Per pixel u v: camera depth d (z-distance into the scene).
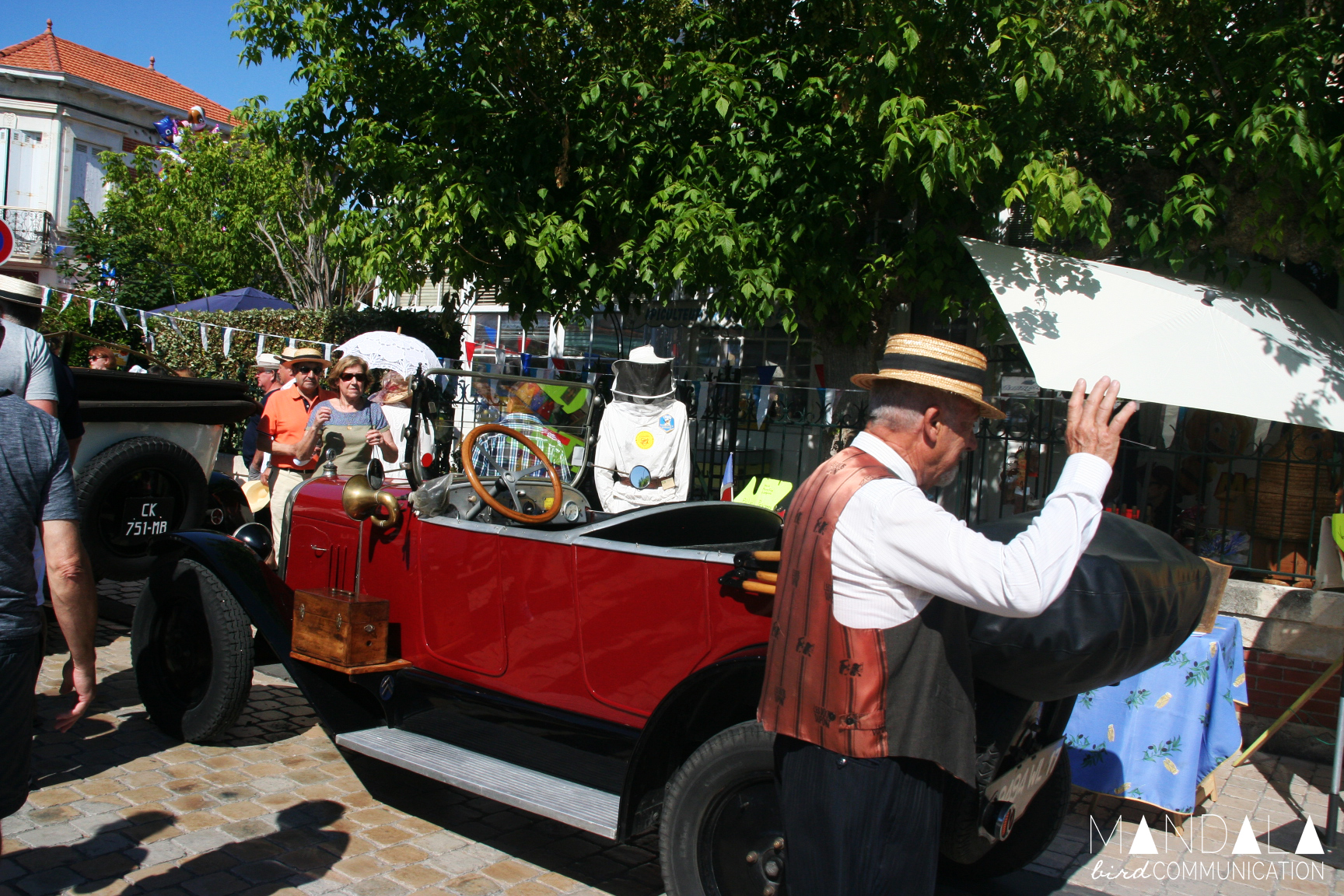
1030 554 1.71
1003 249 5.58
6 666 2.22
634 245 6.27
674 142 6.52
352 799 3.76
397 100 7.12
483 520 3.67
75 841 3.22
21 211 25.58
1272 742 5.11
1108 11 4.97
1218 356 4.92
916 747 1.83
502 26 6.50
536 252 6.02
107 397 5.19
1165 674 3.81
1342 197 4.68
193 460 5.50
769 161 5.82
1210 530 5.55
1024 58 5.10
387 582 3.83
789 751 1.99
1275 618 5.12
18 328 3.72
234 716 4.10
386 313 12.34
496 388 3.98
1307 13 5.25
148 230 20.52
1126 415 1.80
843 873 1.85
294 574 4.22
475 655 3.50
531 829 3.63
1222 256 5.56
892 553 1.82
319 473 4.82
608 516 4.11
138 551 5.30
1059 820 3.22
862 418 6.21
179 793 3.68
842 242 5.96
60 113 26.36
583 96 6.22
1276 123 4.77
